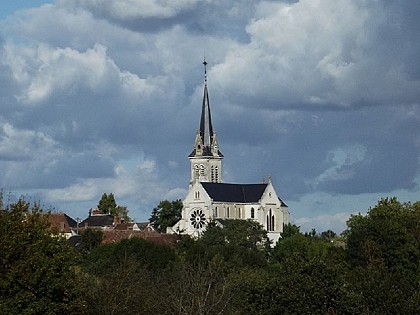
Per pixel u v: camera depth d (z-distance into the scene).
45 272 94.94
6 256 94.31
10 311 91.31
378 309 113.81
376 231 192.38
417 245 194.00
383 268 157.00
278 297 112.62
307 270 116.31
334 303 111.94
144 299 115.94
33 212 101.62
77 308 97.06
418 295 114.06
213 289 124.94
